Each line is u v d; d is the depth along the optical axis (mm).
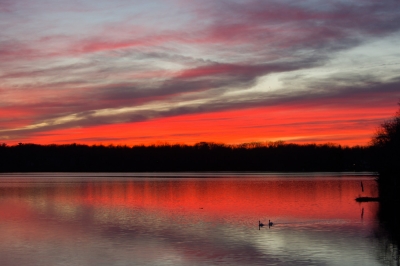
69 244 32812
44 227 40531
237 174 196875
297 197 71938
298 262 27438
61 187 101375
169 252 30109
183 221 43906
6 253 30078
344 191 84062
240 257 28672
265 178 147750
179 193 82125
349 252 29906
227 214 49469
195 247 31516
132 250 30766
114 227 40312
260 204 60750
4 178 160125
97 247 31734
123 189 93562
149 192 85000
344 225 40844
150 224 42000
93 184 114000
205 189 92500
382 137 83688
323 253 29625
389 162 73688
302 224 41469
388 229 38531
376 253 29594
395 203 61062
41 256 29266
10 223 43156
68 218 46656
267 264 27000
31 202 65000
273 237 34906
